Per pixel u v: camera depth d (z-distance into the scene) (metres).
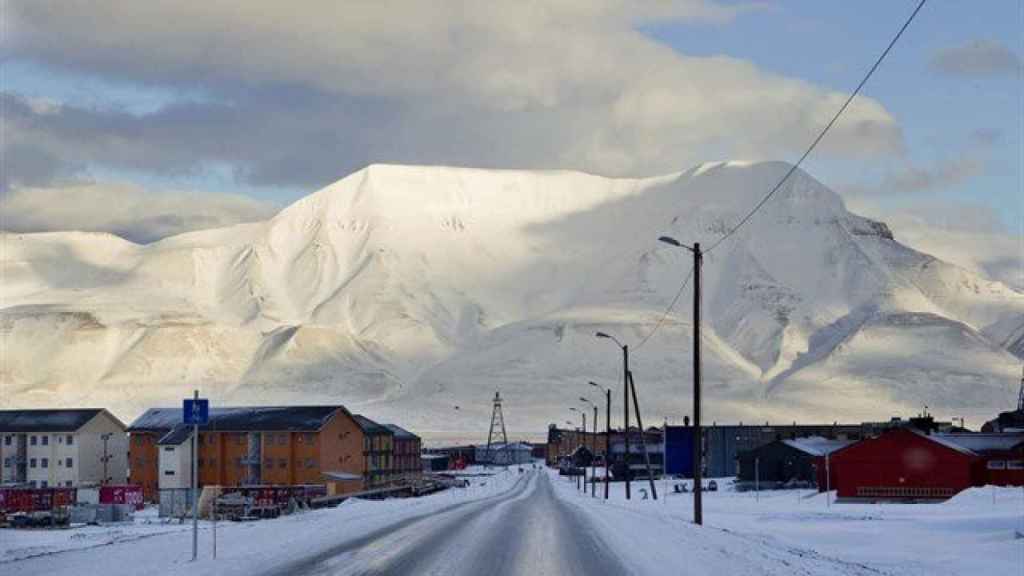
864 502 124.44
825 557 55.72
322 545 48.34
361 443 166.25
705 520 89.69
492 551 46.06
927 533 76.31
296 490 126.06
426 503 91.69
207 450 154.38
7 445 167.75
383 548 46.91
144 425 159.38
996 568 55.53
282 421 154.88
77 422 167.25
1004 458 124.94
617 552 46.78
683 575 39.59
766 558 48.59
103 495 126.69
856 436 176.25
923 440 124.31
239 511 112.44
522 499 102.31
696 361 71.88
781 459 160.62
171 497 125.25
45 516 104.44
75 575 38.78
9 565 42.84
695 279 71.88
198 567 40.47
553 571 39.53
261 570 39.06
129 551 47.91
